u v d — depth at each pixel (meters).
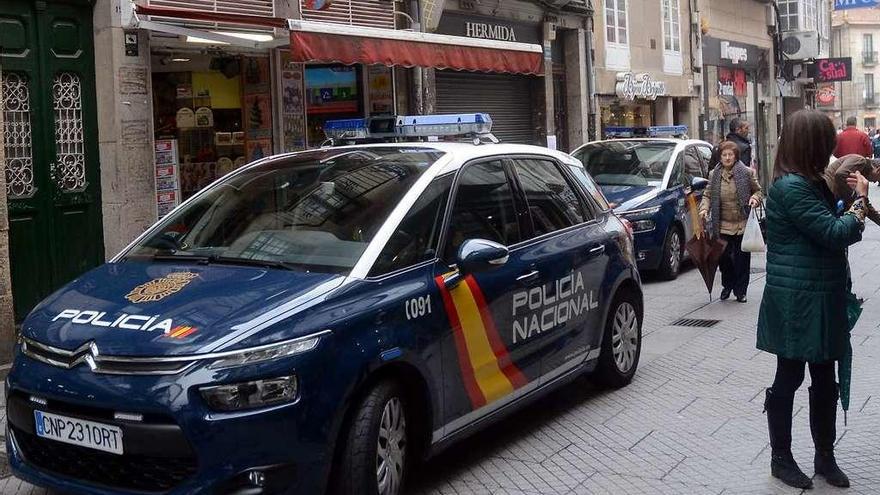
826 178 4.67
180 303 4.25
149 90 9.26
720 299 10.38
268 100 11.16
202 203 5.54
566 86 18.47
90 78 8.90
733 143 10.06
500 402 5.24
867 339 8.18
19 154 8.27
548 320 5.71
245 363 3.89
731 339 8.40
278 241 4.86
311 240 4.80
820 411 4.86
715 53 25.50
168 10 8.80
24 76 8.29
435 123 6.70
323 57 9.31
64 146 8.69
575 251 6.07
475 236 5.25
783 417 4.86
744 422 6.00
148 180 9.25
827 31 36.47
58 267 8.58
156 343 3.94
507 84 16.56
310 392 4.00
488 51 11.69
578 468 5.27
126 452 3.91
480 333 5.06
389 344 4.37
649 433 5.84
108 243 9.01
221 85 10.76
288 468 3.95
